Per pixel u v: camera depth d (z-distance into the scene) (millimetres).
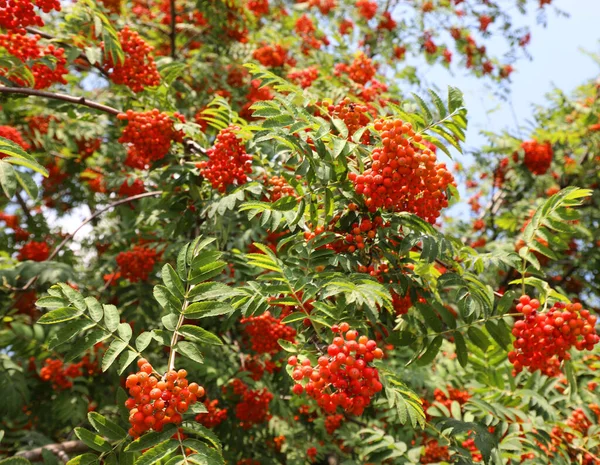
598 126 9625
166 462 2256
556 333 3076
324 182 3244
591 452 4324
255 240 5148
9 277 5141
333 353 2480
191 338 2668
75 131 7820
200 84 8133
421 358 3574
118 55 4922
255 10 10156
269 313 4855
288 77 6863
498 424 4062
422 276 3719
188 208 4957
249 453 6699
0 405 5254
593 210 9930
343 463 5008
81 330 2559
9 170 2611
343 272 3369
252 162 4809
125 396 2637
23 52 4473
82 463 2432
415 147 3158
